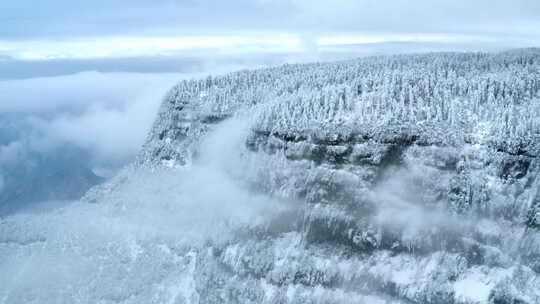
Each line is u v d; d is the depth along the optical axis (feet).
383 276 445.37
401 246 454.40
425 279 432.66
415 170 466.29
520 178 437.99
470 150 458.09
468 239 438.81
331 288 457.68
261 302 471.21
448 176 457.68
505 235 430.20
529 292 406.82
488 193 443.73
